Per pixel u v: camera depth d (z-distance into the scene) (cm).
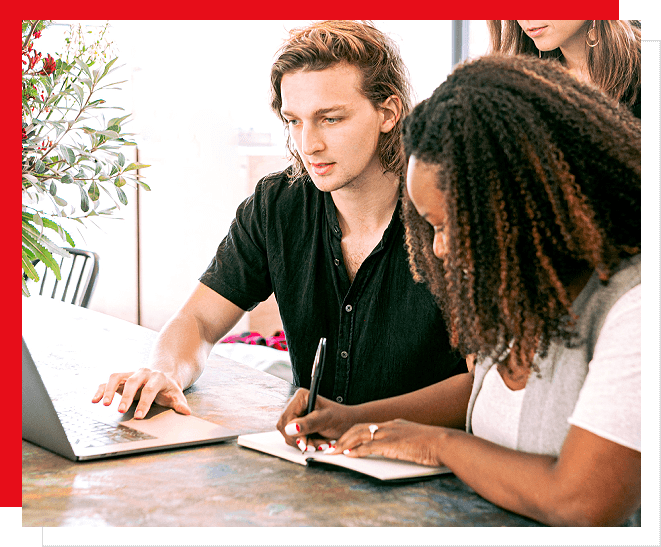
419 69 366
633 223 78
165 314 416
